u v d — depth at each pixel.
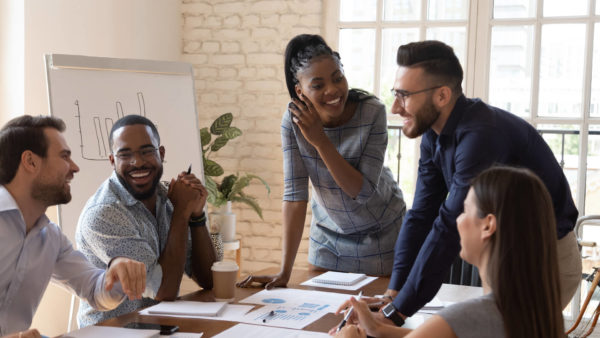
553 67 3.98
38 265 1.82
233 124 4.54
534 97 4.01
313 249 2.49
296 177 2.29
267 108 4.48
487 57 4.07
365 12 4.29
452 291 2.15
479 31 4.07
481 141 1.59
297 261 4.39
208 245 2.13
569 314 3.98
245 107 4.52
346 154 2.26
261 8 4.47
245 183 4.16
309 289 2.07
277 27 4.44
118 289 1.79
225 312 1.75
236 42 4.53
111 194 1.99
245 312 1.75
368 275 2.36
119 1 4.06
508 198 1.08
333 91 2.12
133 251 1.91
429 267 1.62
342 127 2.26
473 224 1.14
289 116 2.28
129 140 2.01
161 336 1.51
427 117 1.67
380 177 2.40
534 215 1.07
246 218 4.52
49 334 3.62
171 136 3.25
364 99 2.26
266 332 1.54
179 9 4.64
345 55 4.34
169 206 2.18
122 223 1.93
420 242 1.93
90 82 3.04
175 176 3.23
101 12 3.91
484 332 1.07
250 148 4.51
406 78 1.66
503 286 1.07
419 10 4.19
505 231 1.07
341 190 2.28
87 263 1.90
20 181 1.74
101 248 1.91
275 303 1.86
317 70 2.11
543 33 3.99
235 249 4.14
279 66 4.45
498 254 1.08
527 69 4.03
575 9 3.93
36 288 1.84
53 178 1.75
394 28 4.24
